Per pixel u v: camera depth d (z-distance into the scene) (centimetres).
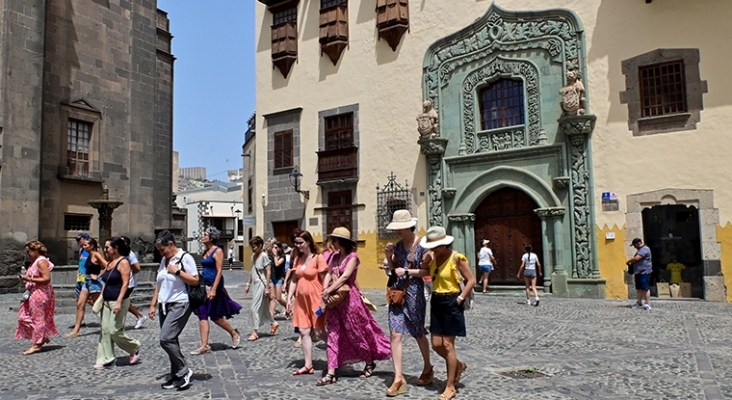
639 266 1406
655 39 1658
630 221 1661
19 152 1900
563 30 1803
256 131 2531
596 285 1688
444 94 2034
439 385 652
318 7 2384
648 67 1670
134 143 2369
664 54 1641
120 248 809
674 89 1634
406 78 2125
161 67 3077
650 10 1672
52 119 2073
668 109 1639
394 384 613
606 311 1353
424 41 2094
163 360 827
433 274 609
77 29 2183
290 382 679
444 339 593
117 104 2316
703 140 1577
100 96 2253
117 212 2286
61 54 2120
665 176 1617
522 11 1873
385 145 2153
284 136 2433
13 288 1855
